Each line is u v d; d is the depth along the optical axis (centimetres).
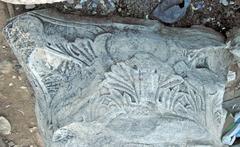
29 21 143
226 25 148
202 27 148
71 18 146
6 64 160
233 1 146
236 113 149
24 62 144
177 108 136
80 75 139
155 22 146
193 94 138
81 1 147
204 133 139
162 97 135
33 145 172
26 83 163
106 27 143
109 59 137
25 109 167
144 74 135
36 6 149
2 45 158
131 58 136
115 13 148
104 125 136
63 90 140
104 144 137
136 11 148
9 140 171
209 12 148
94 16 148
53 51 140
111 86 135
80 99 136
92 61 138
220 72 144
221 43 145
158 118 136
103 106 135
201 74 141
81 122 136
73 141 140
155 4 147
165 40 142
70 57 140
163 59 138
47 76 143
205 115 139
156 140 137
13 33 144
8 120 168
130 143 137
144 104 135
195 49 142
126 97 135
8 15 152
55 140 141
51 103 142
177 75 137
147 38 141
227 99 153
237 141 153
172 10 146
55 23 144
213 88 140
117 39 140
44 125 145
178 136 137
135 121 136
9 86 164
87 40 140
